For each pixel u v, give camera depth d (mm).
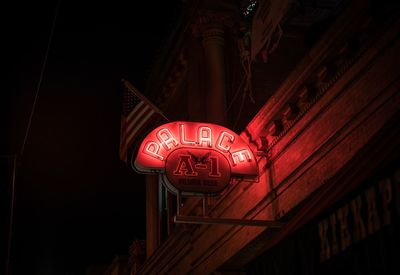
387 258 6910
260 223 11531
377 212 7059
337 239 7824
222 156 11758
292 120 11445
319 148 10586
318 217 8219
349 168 8414
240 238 13352
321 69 10297
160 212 21422
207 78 16859
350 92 9797
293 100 11172
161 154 11648
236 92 16391
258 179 12133
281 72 15109
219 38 17078
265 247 10039
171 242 18188
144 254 23547
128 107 13719
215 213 14906
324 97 10477
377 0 8734
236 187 13680
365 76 9430
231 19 16922
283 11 11141
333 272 7918
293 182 11406
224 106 16484
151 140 11703
